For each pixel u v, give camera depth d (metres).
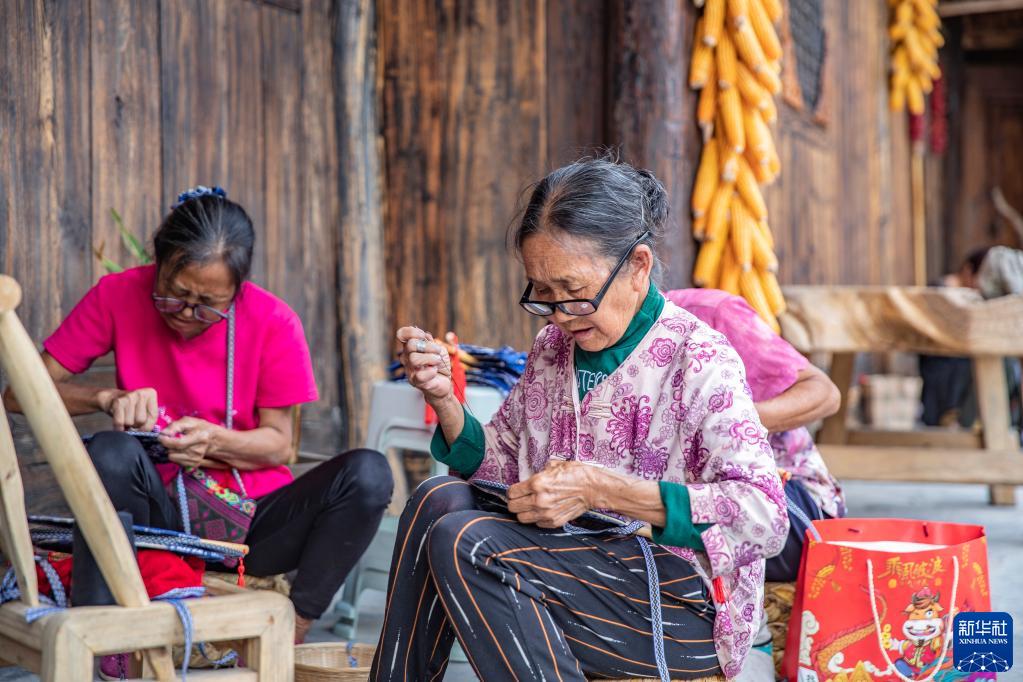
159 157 3.94
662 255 4.72
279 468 3.05
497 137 5.04
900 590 2.43
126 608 1.96
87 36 3.66
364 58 4.86
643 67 4.83
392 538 3.43
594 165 2.18
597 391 2.25
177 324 2.73
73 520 2.24
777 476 2.11
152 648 2.01
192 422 2.69
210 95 4.14
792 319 5.66
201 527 2.80
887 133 11.85
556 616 2.14
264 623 2.12
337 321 4.79
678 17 4.82
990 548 5.10
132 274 2.93
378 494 2.78
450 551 2.06
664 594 2.19
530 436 2.38
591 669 2.20
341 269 4.78
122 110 3.79
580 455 2.26
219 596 2.14
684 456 2.17
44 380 1.94
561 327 2.21
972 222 16.34
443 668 2.23
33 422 1.95
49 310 3.55
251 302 2.94
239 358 2.93
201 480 2.83
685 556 2.20
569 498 2.05
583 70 5.01
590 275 2.11
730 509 2.04
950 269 15.48
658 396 2.20
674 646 2.20
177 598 2.09
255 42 4.34
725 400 2.13
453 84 5.04
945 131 14.88
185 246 2.57
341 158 4.78
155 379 2.89
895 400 10.37
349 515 2.76
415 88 5.04
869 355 11.39
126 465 2.51
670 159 4.82
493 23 5.02
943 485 7.51
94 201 3.70
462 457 2.44
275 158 4.45
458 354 3.39
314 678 2.59
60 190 3.58
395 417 3.62
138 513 2.57
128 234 3.59
